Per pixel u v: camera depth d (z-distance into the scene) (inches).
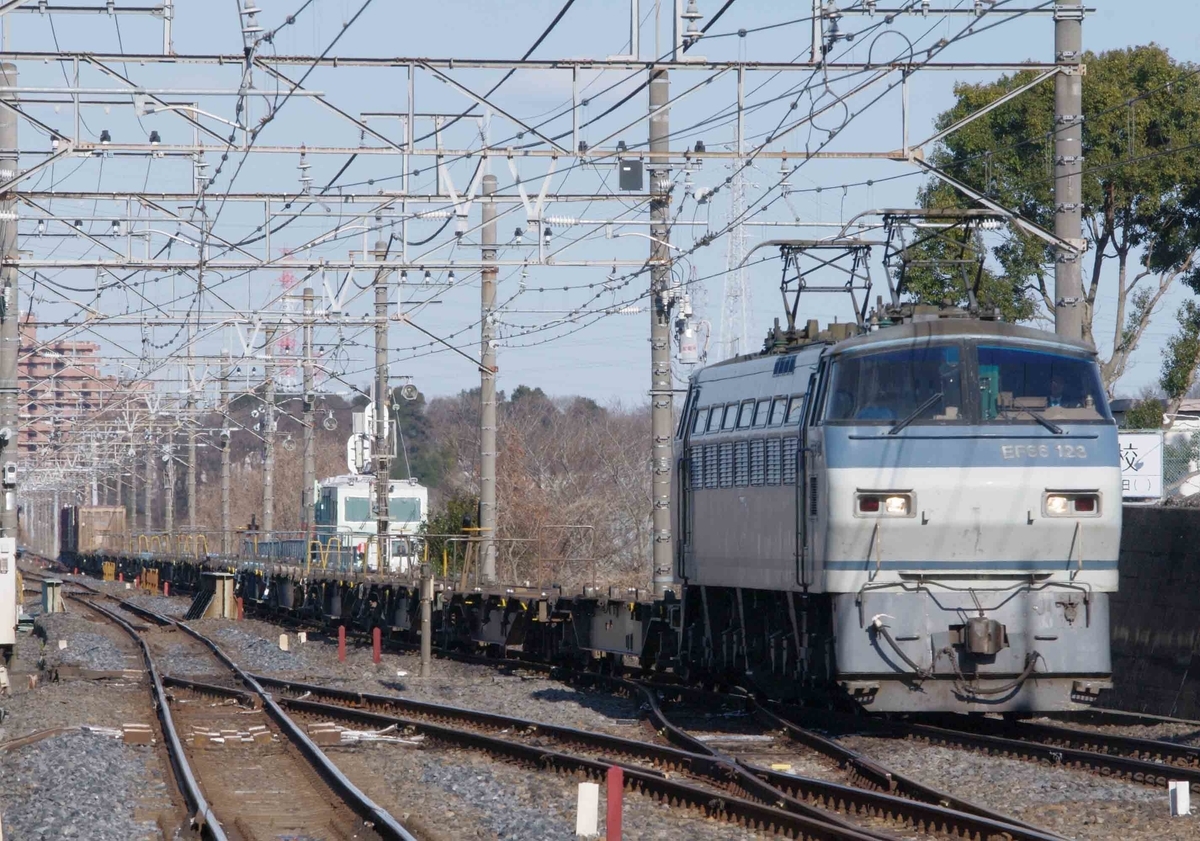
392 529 7760.8
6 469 4431.6
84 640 5438.0
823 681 2596.0
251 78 2812.5
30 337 6505.9
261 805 2048.5
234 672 4232.3
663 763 2298.2
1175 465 4015.8
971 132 5748.0
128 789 2150.6
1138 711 2861.7
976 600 2395.4
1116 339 5989.2
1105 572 2434.8
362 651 5137.8
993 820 1657.2
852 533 2393.0
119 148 2982.3
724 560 2947.8
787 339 2854.3
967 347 2460.6
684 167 3169.3
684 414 3245.6
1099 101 5674.2
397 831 1686.8
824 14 2608.3
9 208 3838.6
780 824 1740.9
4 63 3469.5
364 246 4067.4
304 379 7332.7
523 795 2074.3
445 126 3280.0
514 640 4399.6
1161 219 5846.5
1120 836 1670.8
